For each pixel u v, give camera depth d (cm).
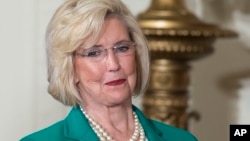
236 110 897
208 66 896
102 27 358
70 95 377
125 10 382
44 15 793
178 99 709
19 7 783
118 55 367
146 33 657
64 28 359
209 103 900
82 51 362
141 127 400
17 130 789
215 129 902
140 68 400
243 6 872
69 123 384
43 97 796
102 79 365
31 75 791
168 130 428
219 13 875
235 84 895
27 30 788
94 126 382
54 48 365
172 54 677
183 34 654
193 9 875
